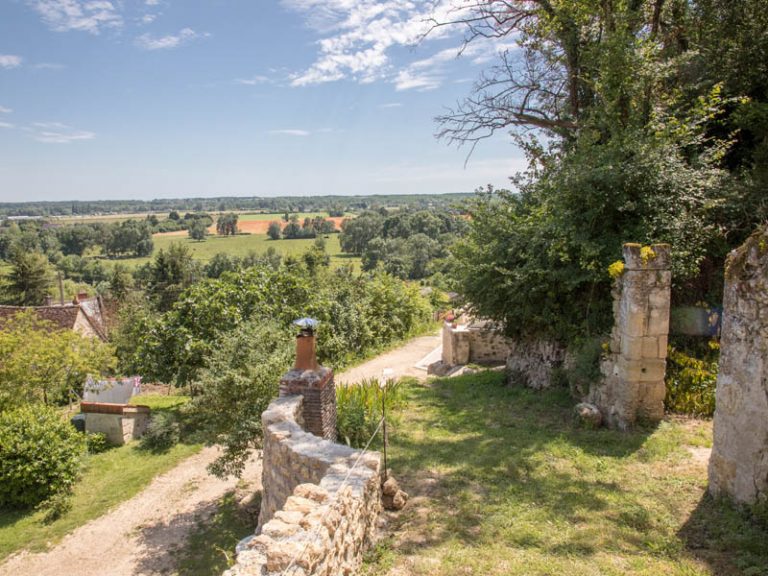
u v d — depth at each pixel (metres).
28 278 45.97
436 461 7.31
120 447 14.45
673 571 4.40
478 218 12.22
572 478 6.42
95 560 8.68
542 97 16.41
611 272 8.03
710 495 5.54
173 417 15.09
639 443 7.22
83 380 19.84
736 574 4.30
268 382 8.44
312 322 7.84
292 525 3.98
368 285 27.19
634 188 9.34
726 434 5.27
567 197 9.89
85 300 39.34
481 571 4.57
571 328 10.09
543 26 14.43
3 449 11.11
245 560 3.64
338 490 4.60
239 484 10.27
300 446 5.85
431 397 11.40
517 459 7.13
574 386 9.45
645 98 11.41
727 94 11.07
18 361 16.22
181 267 43.69
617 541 4.93
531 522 5.41
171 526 9.46
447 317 18.25
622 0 12.25
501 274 11.12
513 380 12.05
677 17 13.24
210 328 15.29
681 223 8.77
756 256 4.80
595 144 10.98
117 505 10.69
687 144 10.06
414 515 5.75
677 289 9.05
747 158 11.16
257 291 16.69
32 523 10.43
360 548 4.82
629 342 7.66
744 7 11.53
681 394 8.05
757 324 4.82
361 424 8.47
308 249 40.72
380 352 23.42
